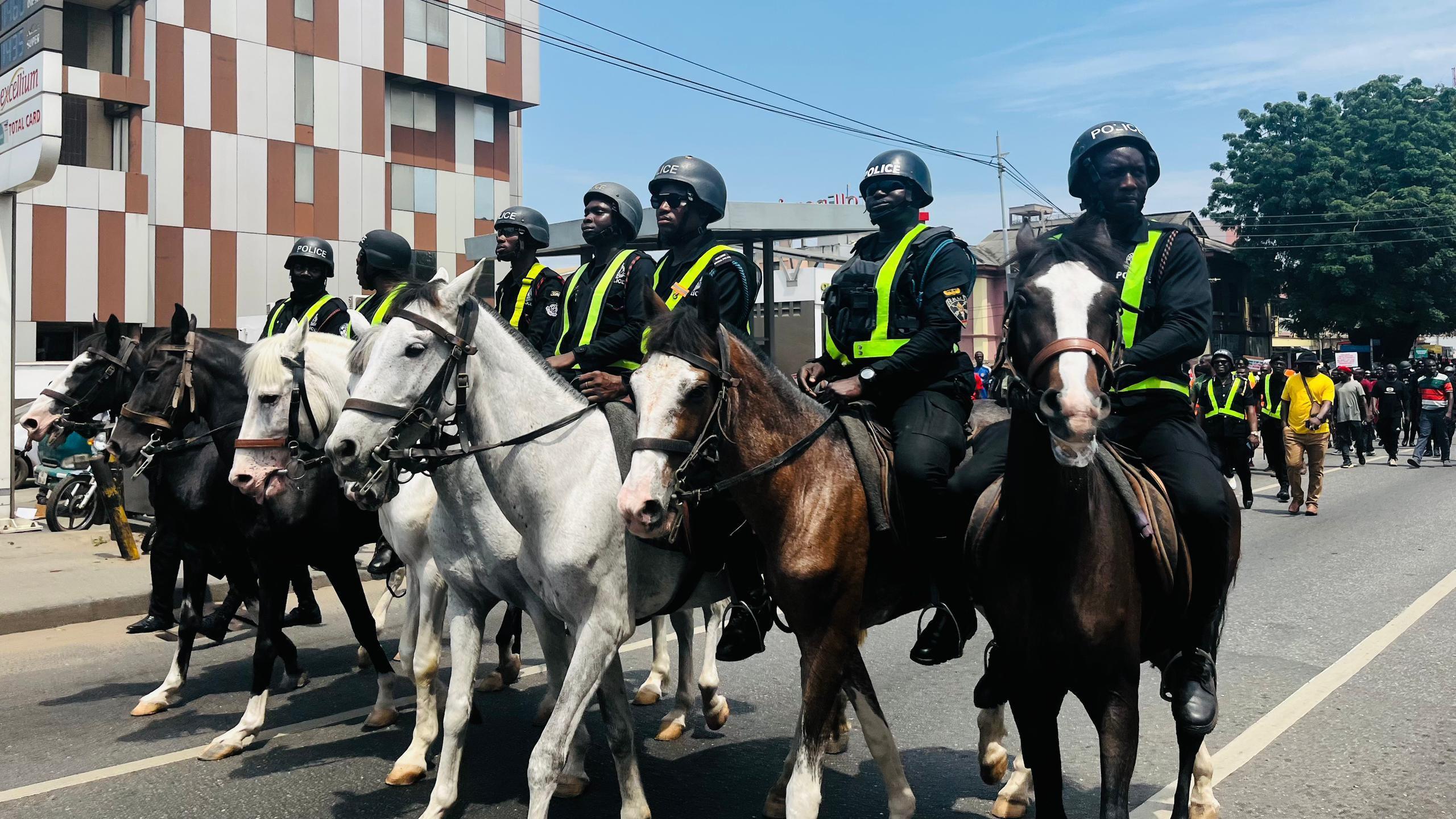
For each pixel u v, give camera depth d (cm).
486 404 423
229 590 661
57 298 2477
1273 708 568
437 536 457
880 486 400
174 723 584
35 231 2444
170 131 2656
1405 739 518
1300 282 4262
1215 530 358
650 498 342
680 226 500
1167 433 378
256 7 2788
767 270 1902
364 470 408
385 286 640
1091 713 329
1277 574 955
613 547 418
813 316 2606
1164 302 375
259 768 507
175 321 616
